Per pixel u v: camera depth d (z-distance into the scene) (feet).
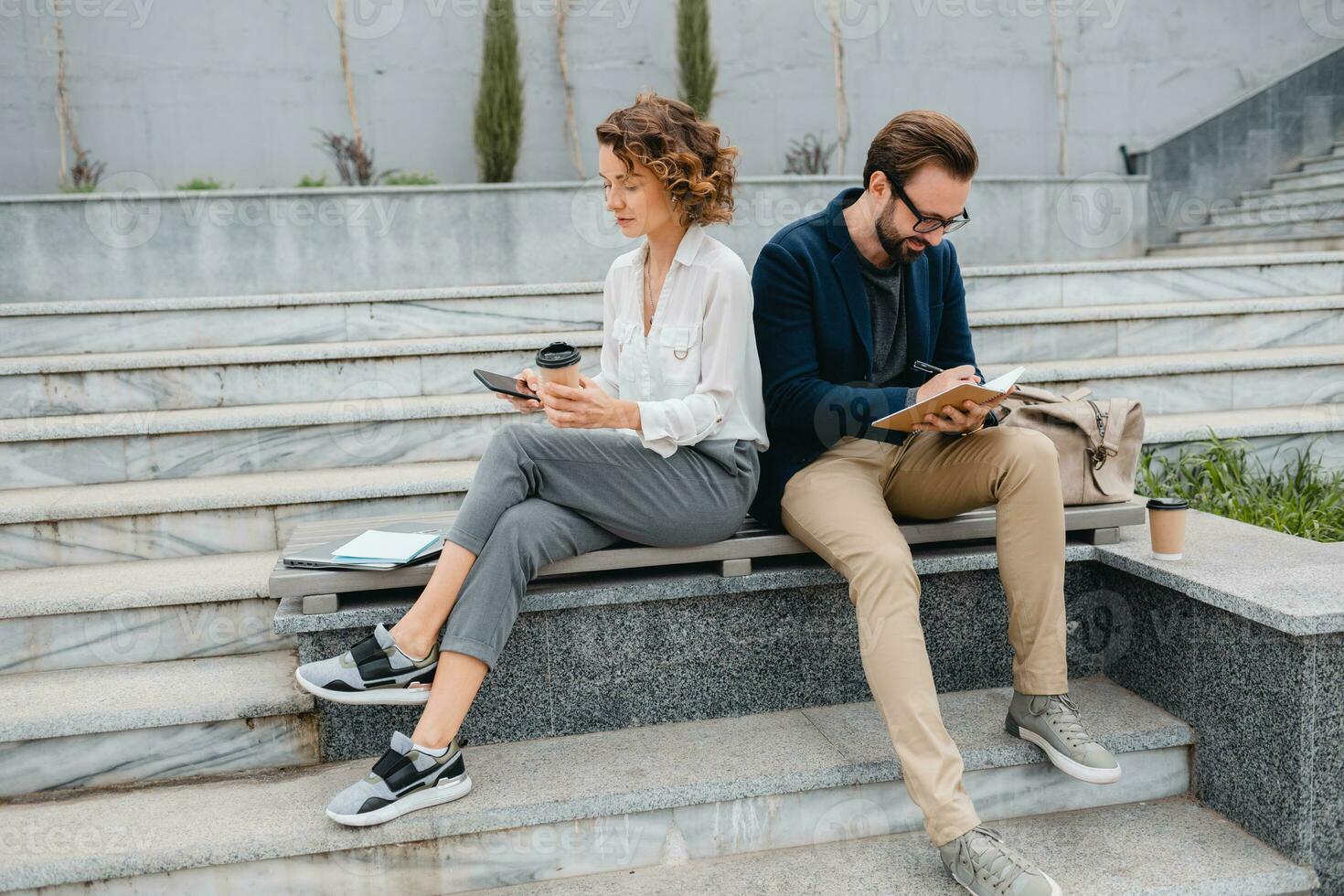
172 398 11.30
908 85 24.12
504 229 17.13
